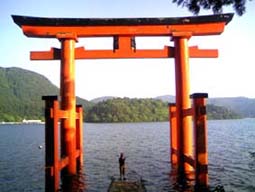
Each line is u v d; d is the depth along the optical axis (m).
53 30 21.98
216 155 41.97
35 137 94.00
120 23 22.05
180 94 21.89
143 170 29.64
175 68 22.38
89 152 48.00
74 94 22.05
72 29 22.06
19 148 58.72
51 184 17.08
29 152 51.28
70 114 21.66
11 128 160.50
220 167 31.59
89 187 22.95
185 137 21.70
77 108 25.70
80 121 25.73
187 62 22.06
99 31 22.17
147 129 127.19
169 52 22.77
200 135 17.84
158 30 22.17
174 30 22.11
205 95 17.91
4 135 104.75
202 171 17.84
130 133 102.38
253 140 68.50
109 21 21.94
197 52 22.91
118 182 20.28
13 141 77.88
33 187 24.78
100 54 22.61
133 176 26.61
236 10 8.73
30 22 21.67
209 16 21.81
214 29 22.06
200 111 17.86
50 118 17.33
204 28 22.11
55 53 22.55
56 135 17.48
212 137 80.44
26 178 28.41
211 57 22.94
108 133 103.75
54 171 17.17
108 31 22.19
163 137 82.50
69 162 21.48
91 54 22.61
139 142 67.12
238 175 27.42
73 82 22.00
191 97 18.70
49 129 17.31
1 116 199.38
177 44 22.30
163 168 30.48
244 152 45.25
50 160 17.20
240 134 91.56
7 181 27.12
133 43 22.56
